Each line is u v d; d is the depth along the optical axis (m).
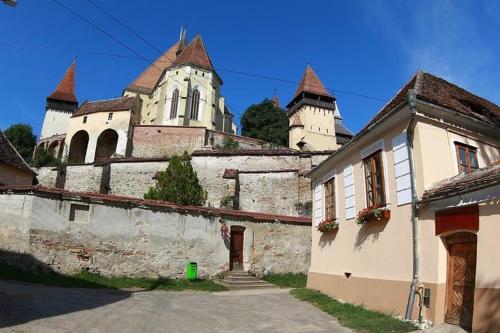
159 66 64.25
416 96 9.26
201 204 23.48
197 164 28.00
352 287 11.52
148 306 10.12
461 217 7.85
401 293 9.25
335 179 13.54
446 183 8.70
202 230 16.95
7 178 22.84
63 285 12.80
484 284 6.99
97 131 44.81
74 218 14.55
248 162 27.75
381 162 10.66
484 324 6.77
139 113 51.38
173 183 22.66
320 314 10.12
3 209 14.05
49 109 60.94
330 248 13.52
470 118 9.81
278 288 16.25
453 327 7.71
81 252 14.32
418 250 8.93
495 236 7.04
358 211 11.77
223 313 9.91
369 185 11.34
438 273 8.31
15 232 13.69
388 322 8.44
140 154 40.41
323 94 63.22
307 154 27.52
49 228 13.90
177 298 12.15
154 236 15.84
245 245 18.03
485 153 10.21
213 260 16.94
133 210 15.62
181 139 40.47
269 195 26.00
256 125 58.88
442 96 10.94
